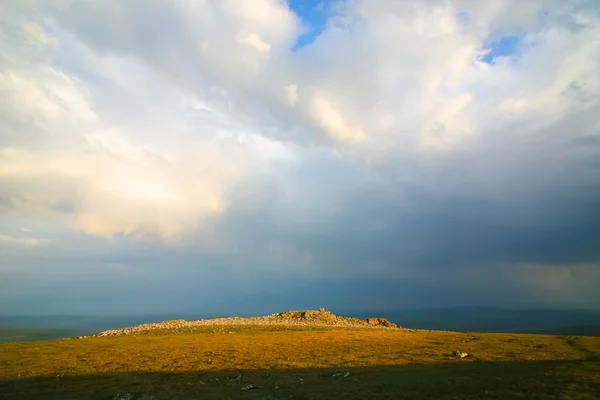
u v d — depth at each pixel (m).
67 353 58.88
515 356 53.97
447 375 40.16
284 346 65.38
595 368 37.97
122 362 51.44
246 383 38.78
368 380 38.88
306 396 33.06
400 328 118.69
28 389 37.12
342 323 121.19
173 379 41.31
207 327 99.69
